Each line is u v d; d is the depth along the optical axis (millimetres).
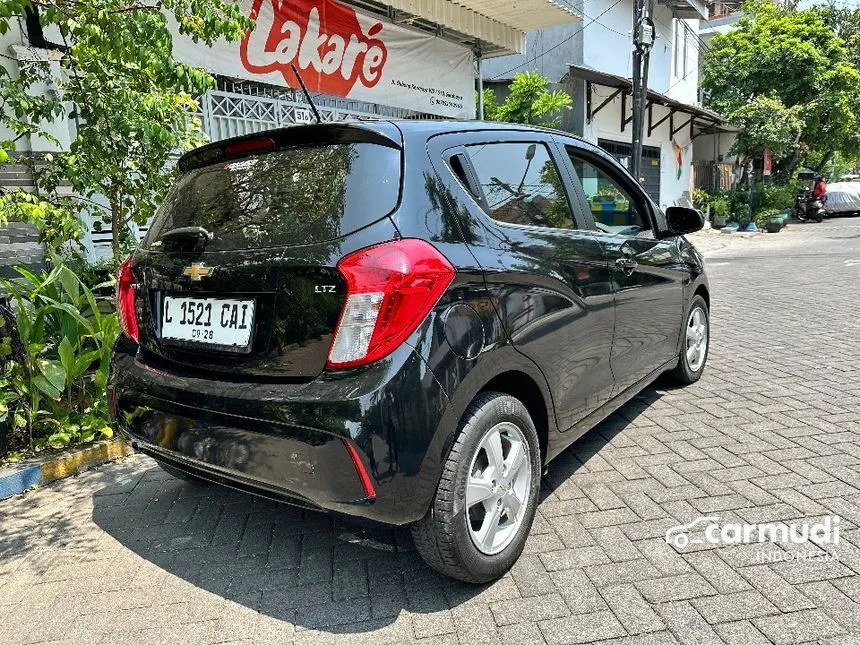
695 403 4430
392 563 2754
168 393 2459
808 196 26062
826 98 22781
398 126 2477
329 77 8258
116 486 3596
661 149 20281
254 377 2297
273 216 2367
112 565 2811
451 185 2486
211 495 3469
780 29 23062
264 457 2176
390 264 2102
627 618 2309
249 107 7516
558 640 2215
